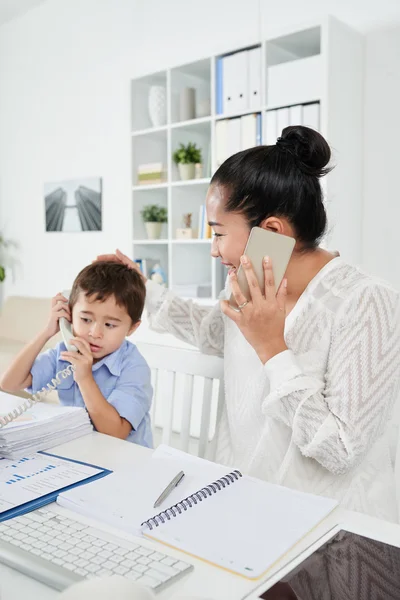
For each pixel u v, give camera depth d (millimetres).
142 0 3779
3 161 4938
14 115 4793
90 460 978
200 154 3342
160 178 3447
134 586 465
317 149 977
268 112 2762
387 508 1007
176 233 3389
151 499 794
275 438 1062
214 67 3037
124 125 3959
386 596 571
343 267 1042
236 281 925
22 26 4648
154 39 3738
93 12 4090
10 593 587
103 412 1232
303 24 2572
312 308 1013
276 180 971
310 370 990
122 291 1302
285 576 609
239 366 1143
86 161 4250
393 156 2688
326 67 2494
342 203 2648
